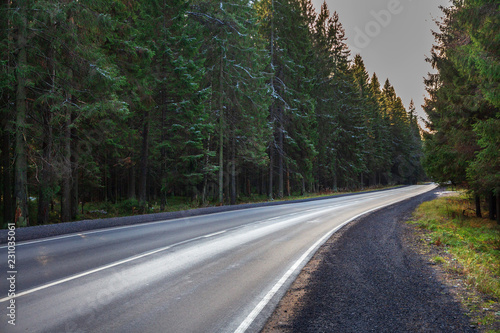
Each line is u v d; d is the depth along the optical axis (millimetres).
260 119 27609
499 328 3773
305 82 35438
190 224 12320
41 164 12922
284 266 6543
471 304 4543
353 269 6367
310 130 36594
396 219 15344
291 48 33000
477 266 6703
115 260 6742
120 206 21953
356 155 49375
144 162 20547
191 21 23125
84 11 11648
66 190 15086
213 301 4586
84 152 18250
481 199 24469
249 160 29109
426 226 12961
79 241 8516
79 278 5480
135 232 10188
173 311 4207
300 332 3658
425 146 17344
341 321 3955
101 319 3900
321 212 17781
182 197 40781
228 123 26234
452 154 14469
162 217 13789
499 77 8547
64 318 3898
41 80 12477
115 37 16156
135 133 21703
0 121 12352
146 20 19766
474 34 9727
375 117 65312
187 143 21359
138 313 4113
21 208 11047
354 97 51156
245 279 5648
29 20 11133
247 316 4090
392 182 79500
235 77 25812
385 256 7535
